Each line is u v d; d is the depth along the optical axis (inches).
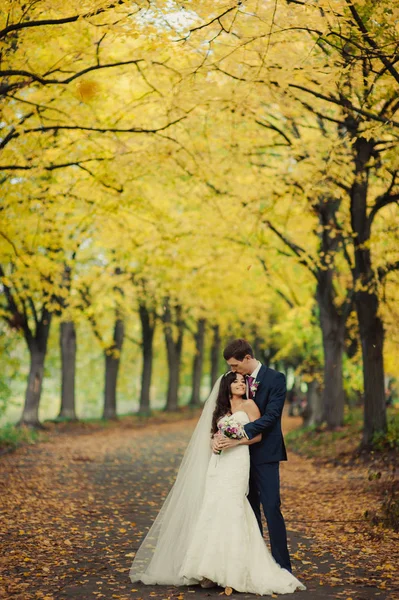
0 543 290.7
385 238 549.6
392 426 602.9
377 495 414.3
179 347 1727.4
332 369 832.3
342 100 422.6
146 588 230.7
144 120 522.0
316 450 697.6
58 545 291.3
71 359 1148.5
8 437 762.8
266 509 240.4
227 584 225.0
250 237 719.7
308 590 227.5
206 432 253.4
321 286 820.6
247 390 249.8
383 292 581.9
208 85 437.1
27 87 426.6
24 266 590.6
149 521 350.6
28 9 340.8
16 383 2097.7
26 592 221.8
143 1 324.8
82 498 422.3
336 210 716.0
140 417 1448.1
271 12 340.8
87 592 224.2
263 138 586.9
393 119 426.3
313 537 315.9
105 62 478.0
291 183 574.2
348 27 331.0
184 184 653.9
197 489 247.9
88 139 500.4
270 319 1765.5
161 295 1144.2
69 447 761.6
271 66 402.6
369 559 269.9
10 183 507.5
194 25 354.6
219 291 998.4
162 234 641.0
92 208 572.7
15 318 928.3
